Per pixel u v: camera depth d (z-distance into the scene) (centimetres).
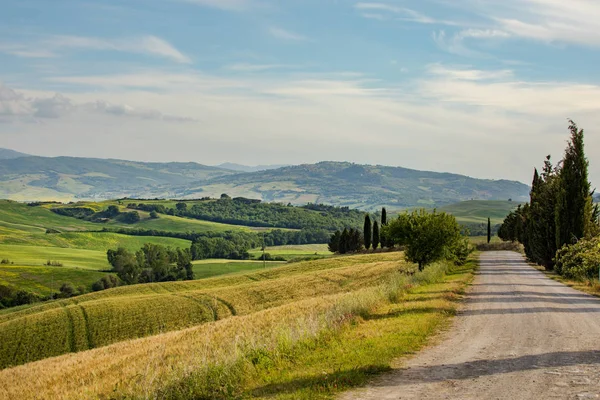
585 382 964
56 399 1798
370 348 1353
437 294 2689
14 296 9544
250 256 14688
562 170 4222
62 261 12912
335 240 12469
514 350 1302
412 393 938
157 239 17575
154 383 1235
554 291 2911
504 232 11344
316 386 1012
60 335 5300
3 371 3086
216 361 1221
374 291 2486
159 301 6291
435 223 4288
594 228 4147
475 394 914
